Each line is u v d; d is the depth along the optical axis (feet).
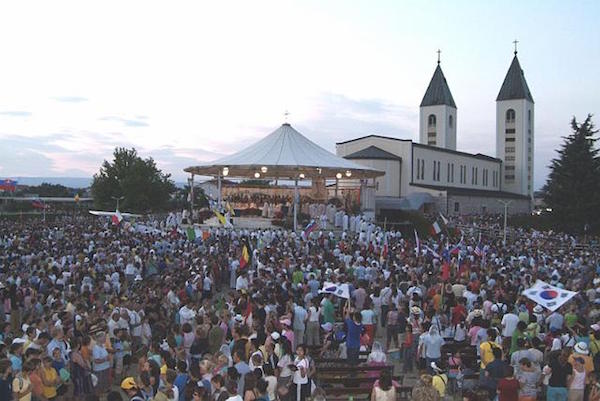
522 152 341.82
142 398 29.81
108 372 40.40
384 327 59.41
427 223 183.32
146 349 37.14
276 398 33.86
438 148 269.85
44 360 33.63
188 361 41.96
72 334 39.70
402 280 65.87
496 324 48.32
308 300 53.88
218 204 153.48
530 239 148.36
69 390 38.14
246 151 165.78
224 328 42.88
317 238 110.32
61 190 459.32
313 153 163.43
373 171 162.71
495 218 243.81
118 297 49.75
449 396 42.93
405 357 48.83
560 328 44.68
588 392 35.01
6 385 30.40
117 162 279.49
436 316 49.67
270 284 58.65
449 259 79.71
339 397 40.32
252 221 151.53
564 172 197.47
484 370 36.91
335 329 49.55
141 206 259.39
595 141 198.80
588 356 36.24
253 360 33.88
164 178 283.59
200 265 72.54
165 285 58.18
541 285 45.80
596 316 48.37
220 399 27.81
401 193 242.58
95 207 282.36
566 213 194.08
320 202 169.07
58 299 48.60
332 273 61.87
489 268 75.87
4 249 88.02
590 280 69.31
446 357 45.24
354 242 100.53
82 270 65.26
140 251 81.82
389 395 30.22
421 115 339.36
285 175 174.81
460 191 272.10
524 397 34.60
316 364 44.42
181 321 48.62
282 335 40.24
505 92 347.36
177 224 139.13
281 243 95.86
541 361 38.17
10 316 54.24
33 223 175.32
